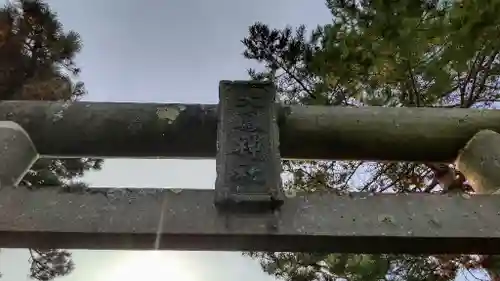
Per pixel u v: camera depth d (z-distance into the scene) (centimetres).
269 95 203
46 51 398
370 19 377
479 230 160
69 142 222
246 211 159
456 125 229
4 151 204
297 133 224
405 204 167
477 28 328
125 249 160
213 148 223
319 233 156
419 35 348
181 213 159
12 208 159
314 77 434
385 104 393
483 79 392
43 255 568
